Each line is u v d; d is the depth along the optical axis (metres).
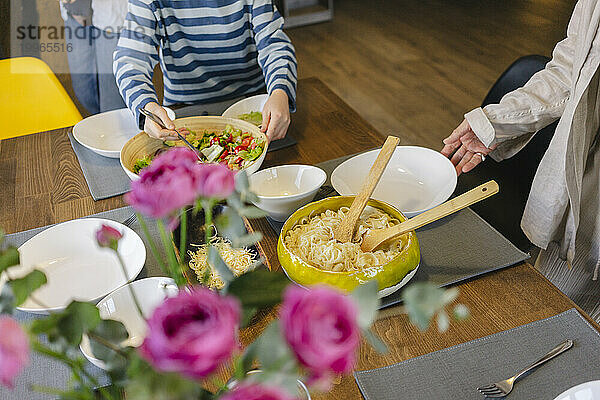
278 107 1.47
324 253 0.93
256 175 1.20
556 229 1.43
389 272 0.90
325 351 0.36
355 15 4.82
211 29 1.75
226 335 0.37
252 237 0.54
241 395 0.38
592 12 1.19
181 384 0.40
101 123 1.55
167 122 1.37
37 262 1.08
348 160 1.29
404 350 0.89
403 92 3.64
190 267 0.99
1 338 0.36
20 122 1.95
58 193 1.33
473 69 3.84
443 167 1.27
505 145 1.56
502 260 1.04
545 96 1.40
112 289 1.02
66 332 0.47
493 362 0.85
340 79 3.84
